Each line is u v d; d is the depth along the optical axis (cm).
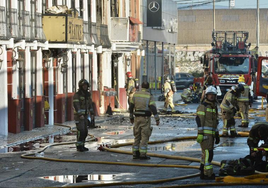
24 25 3269
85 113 2456
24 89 3322
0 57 3028
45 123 3678
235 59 6194
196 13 13625
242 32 6538
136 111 2206
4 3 2988
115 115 4475
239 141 2766
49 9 3659
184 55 13575
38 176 1895
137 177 1855
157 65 7431
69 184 1750
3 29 2966
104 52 4769
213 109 1795
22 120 3294
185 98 6122
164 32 7631
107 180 1808
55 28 3606
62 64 3822
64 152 2442
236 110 2944
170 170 1970
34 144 2756
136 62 6128
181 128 3428
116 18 4869
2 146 2644
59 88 3825
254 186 1689
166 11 7712
